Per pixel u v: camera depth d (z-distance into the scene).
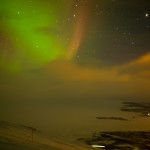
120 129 8.38
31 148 3.59
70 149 4.81
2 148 3.29
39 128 7.62
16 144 3.62
